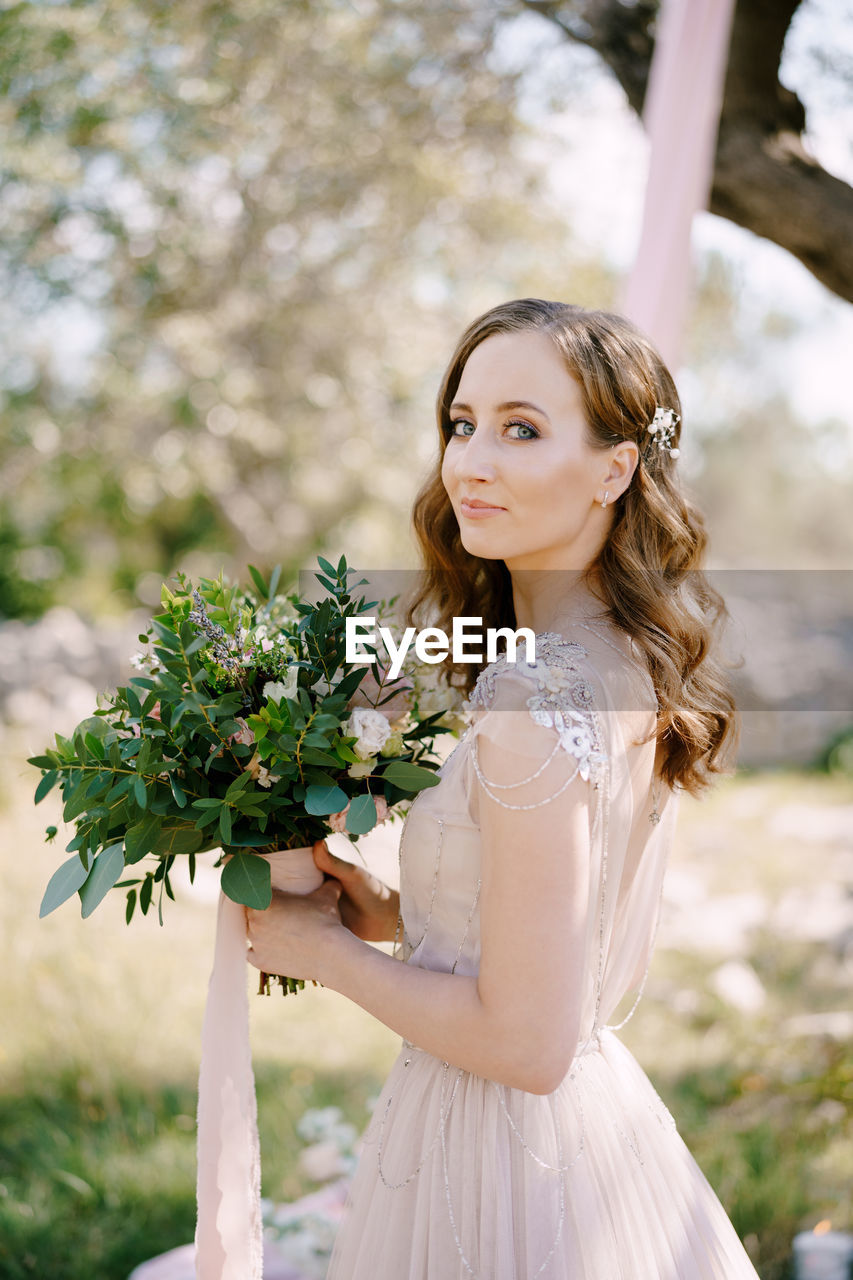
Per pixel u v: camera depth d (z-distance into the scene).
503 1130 1.47
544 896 1.28
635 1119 1.59
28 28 4.97
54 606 13.10
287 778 1.47
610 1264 1.45
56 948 4.05
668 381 1.63
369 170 5.62
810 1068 3.54
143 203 6.20
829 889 5.43
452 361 1.62
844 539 20.08
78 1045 3.55
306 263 7.12
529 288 7.09
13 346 7.68
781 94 2.80
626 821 1.44
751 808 7.23
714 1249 1.60
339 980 1.49
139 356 7.88
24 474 9.55
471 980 1.37
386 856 4.34
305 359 8.42
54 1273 2.73
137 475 9.69
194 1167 3.09
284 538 11.13
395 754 1.55
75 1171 3.04
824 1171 3.01
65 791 1.42
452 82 4.77
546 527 1.49
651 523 1.57
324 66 5.04
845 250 2.69
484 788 1.32
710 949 4.66
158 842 1.47
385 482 9.77
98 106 5.32
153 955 4.23
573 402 1.47
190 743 1.46
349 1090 3.58
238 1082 1.61
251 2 4.87
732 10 2.54
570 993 1.29
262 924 1.58
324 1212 2.65
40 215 6.15
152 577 14.32
